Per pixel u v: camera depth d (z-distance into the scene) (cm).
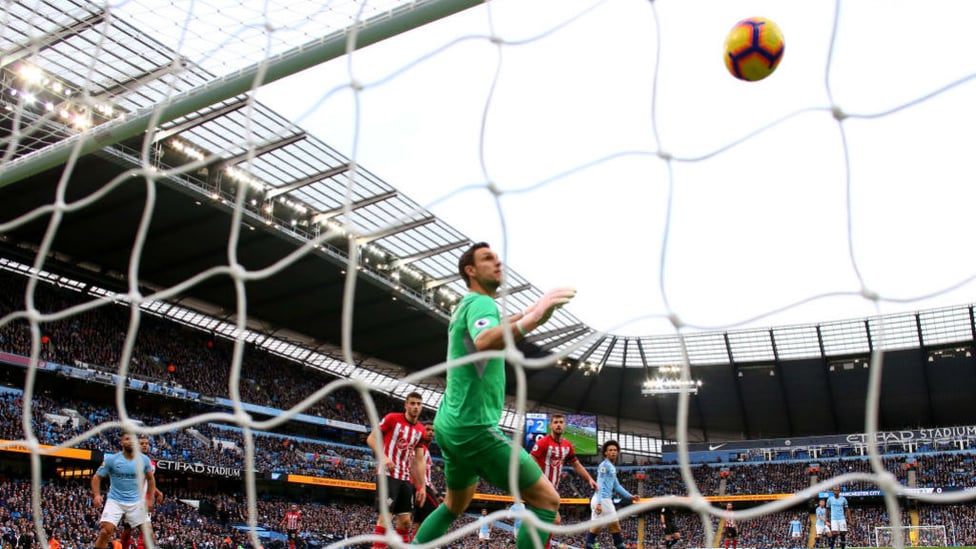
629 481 5491
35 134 868
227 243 3612
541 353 5359
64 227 3441
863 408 5772
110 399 3800
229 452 3809
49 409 3222
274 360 5050
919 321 5138
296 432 4706
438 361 5441
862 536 4184
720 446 5578
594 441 5378
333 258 3809
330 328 4828
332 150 3128
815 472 4934
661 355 5825
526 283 4472
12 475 3014
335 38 580
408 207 3612
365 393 308
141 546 834
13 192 3023
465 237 3931
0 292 3588
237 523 3419
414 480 740
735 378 5866
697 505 232
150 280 4072
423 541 431
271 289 4247
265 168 3259
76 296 3991
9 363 3195
